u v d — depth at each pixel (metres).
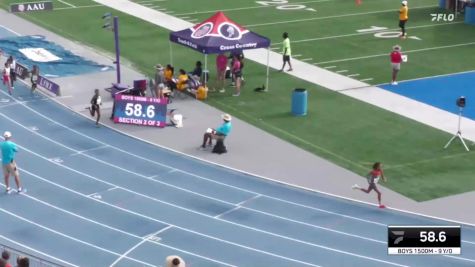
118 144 44.09
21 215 36.28
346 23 69.56
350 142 44.09
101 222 35.69
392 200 37.44
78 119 47.72
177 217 36.09
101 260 32.59
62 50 60.34
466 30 68.00
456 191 38.25
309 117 47.69
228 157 42.25
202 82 52.53
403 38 64.88
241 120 47.16
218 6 75.50
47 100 50.69
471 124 46.62
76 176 40.19
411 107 49.47
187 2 77.00
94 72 55.75
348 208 36.94
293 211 36.69
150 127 46.47
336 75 55.38
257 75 55.16
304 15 72.31
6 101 50.47
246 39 50.12
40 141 44.41
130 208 36.91
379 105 49.69
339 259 32.75
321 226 35.34
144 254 33.03
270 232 34.84
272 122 46.91
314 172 40.44
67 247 33.62
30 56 58.81
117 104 46.91
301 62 58.19
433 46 63.00
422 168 40.78
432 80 54.72
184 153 42.78
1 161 41.22
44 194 38.31
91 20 69.62
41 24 68.25
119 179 39.84
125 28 67.12
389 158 42.00
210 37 49.56
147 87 52.31
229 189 38.81
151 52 60.38
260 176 40.03
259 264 32.31
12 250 30.53
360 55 60.12
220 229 35.09
